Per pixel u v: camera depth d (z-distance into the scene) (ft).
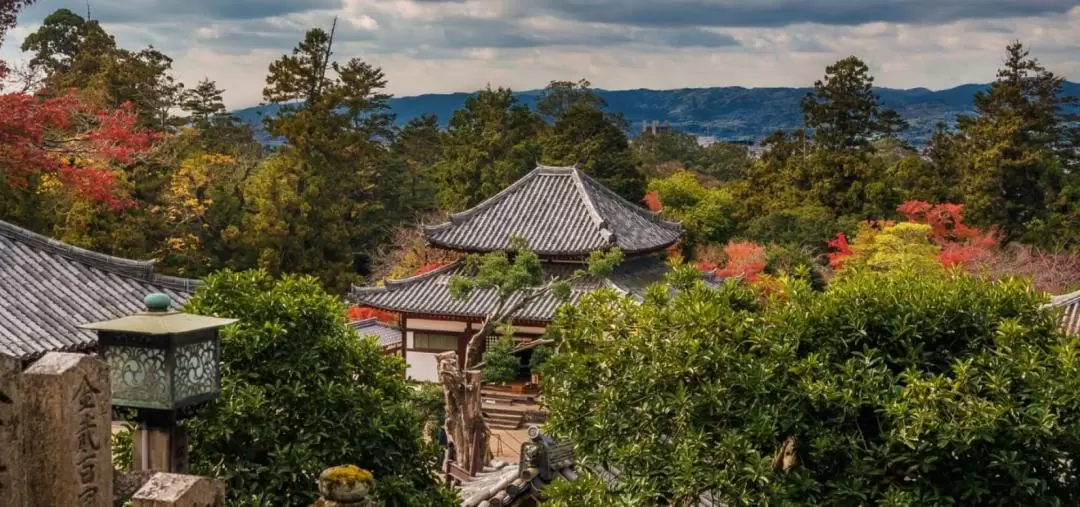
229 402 39.34
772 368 37.65
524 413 124.98
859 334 38.81
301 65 229.45
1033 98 231.30
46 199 166.20
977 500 34.42
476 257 111.75
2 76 97.19
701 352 38.99
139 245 164.96
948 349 38.96
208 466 39.68
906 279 42.73
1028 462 34.37
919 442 34.19
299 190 211.20
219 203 202.39
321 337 43.78
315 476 40.73
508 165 233.76
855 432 36.81
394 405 45.96
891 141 345.10
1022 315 40.45
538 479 54.08
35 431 19.84
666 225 153.69
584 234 135.54
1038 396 34.71
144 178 178.29
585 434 42.75
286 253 201.98
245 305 43.50
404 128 313.32
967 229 187.62
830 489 36.99
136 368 30.78
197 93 284.00
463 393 78.38
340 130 226.38
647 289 46.37
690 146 412.36
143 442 31.35
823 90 270.05
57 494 19.88
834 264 179.11
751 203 231.09
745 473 36.17
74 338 69.46
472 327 130.11
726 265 182.60
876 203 217.77
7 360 18.62
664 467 39.14
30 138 97.35
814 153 243.60
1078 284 178.09
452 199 238.07
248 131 298.76
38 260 75.00
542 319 123.85
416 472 45.98
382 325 157.38
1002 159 211.82
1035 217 210.38
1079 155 247.91
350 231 219.00
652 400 40.22
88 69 231.09
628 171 228.63
